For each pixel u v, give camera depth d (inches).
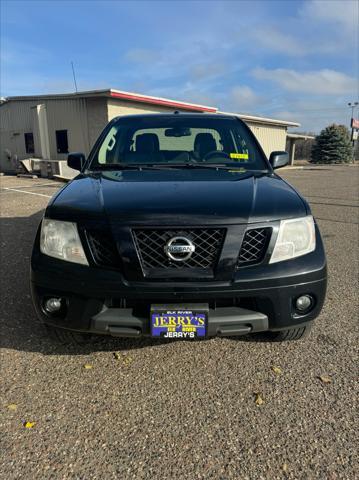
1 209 315.9
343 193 470.9
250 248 82.4
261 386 89.5
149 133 134.8
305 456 70.1
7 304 129.5
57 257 85.5
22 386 89.1
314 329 115.5
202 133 136.1
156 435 75.2
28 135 815.1
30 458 69.8
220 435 75.2
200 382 91.0
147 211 81.8
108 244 82.3
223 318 82.0
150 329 82.0
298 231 85.7
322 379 91.7
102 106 652.7
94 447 72.4
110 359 99.9
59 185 506.6
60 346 105.3
